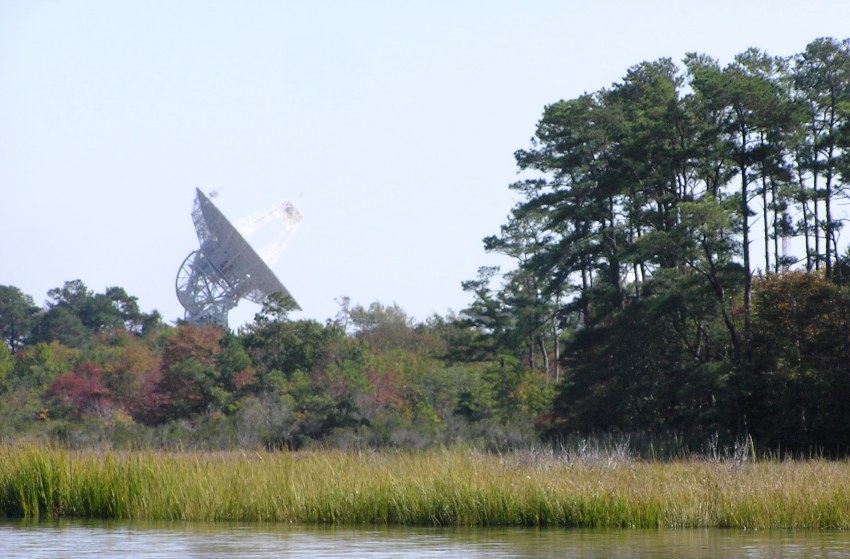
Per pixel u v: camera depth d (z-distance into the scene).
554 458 52.56
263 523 43.09
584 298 111.31
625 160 101.62
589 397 103.75
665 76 113.62
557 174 118.31
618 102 114.06
